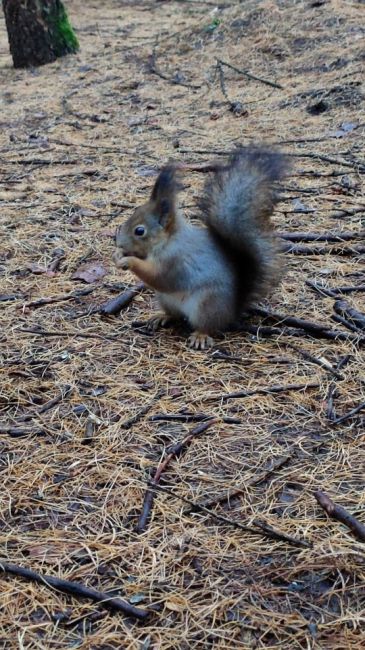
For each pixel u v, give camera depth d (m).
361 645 1.62
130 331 2.05
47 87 3.60
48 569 1.70
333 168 2.55
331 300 2.09
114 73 3.66
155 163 2.67
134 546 1.72
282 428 1.86
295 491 1.78
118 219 2.40
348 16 3.54
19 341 2.04
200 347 2.01
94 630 1.65
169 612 1.66
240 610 1.66
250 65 3.42
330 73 3.14
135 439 1.85
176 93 3.32
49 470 1.82
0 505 1.77
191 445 1.84
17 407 1.91
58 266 2.24
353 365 1.95
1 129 3.06
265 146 2.12
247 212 2.00
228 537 1.73
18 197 2.52
